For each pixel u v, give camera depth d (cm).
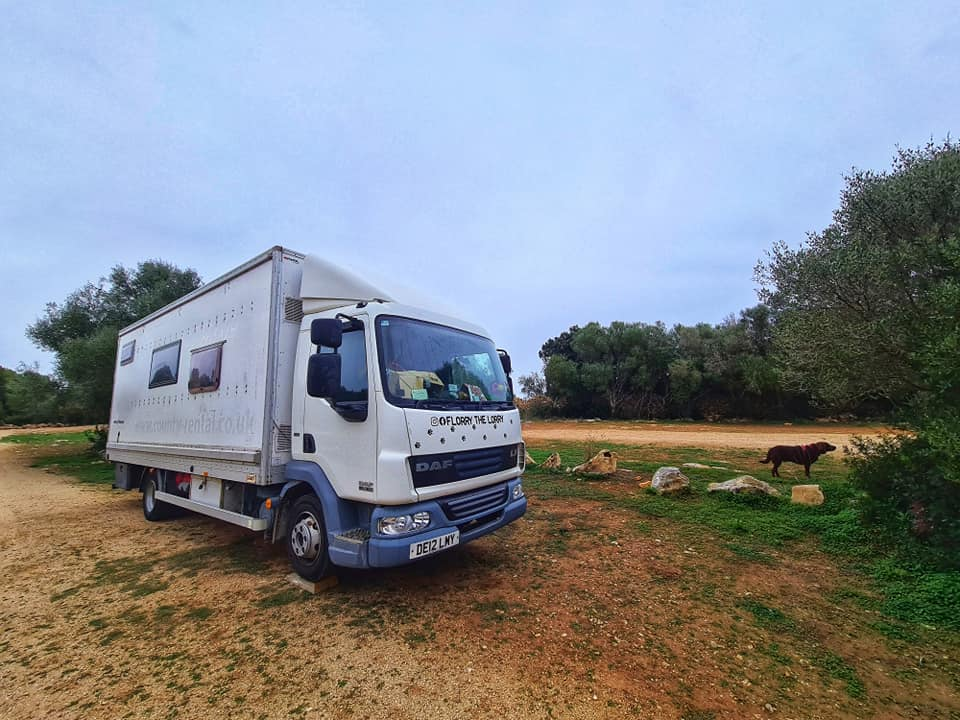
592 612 411
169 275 2112
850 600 439
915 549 526
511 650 348
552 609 416
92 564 564
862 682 315
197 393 631
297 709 283
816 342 639
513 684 306
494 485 499
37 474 1412
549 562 532
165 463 704
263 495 515
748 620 399
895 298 605
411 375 432
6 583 505
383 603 430
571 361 4500
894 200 632
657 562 532
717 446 1695
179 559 575
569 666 327
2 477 1352
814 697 298
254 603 436
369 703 288
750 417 3566
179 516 812
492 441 489
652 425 3209
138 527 746
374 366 409
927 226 621
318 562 454
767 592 455
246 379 528
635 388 4072
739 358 3500
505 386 571
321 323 410
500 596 443
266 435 485
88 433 2062
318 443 452
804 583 476
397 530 388
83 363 1652
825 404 701
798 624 393
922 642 367
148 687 310
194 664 337
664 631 379
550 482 984
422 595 446
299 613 412
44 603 450
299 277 529
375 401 399
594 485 948
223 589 473
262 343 509
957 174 578
